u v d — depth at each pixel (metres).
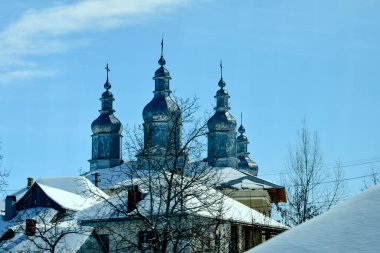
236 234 63.19
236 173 107.38
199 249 49.16
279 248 19.38
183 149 48.44
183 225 50.09
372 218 19.66
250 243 68.38
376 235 19.06
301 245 19.30
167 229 46.62
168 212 47.22
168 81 128.62
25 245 61.09
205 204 48.94
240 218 67.31
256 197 99.88
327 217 20.17
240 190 99.94
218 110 133.88
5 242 63.59
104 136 136.75
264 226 68.94
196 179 48.69
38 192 79.62
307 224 20.11
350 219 19.81
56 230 56.75
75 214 65.81
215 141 133.62
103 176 101.25
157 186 50.06
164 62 130.00
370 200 20.39
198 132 49.47
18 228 62.97
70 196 80.19
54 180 84.12
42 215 73.00
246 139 153.12
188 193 50.59
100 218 60.16
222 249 54.38
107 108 138.12
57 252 59.38
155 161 51.59
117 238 57.00
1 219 81.25
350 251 18.75
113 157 136.38
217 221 55.50
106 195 78.75
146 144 49.94
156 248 46.41
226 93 134.62
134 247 50.62
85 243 60.72
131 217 50.00
